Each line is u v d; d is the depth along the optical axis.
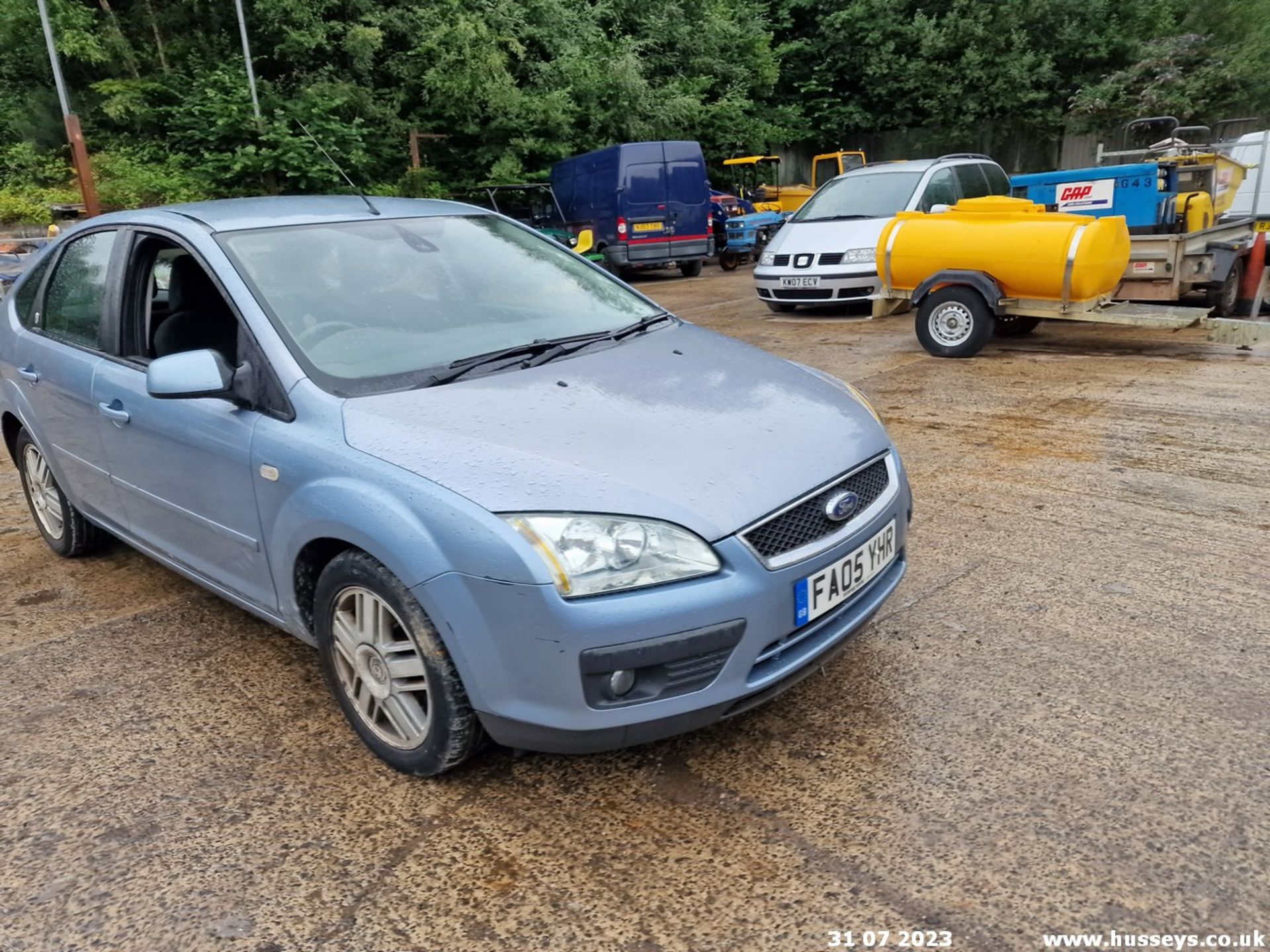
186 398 2.75
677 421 2.62
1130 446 5.42
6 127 18.39
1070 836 2.29
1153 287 8.03
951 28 25.55
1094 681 2.98
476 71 18.38
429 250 3.47
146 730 2.96
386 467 2.45
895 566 2.96
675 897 2.16
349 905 2.18
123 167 16.86
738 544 2.31
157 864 2.34
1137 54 24.58
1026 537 4.19
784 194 22.17
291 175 16.83
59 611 3.88
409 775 2.66
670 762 2.68
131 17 19.00
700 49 23.48
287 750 2.82
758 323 10.77
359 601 2.62
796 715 2.88
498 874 2.26
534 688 2.28
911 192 10.41
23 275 4.42
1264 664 3.03
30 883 2.29
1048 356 8.04
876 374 7.66
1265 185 11.07
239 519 2.97
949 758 2.62
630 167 16.12
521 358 3.01
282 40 18.69
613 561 2.23
